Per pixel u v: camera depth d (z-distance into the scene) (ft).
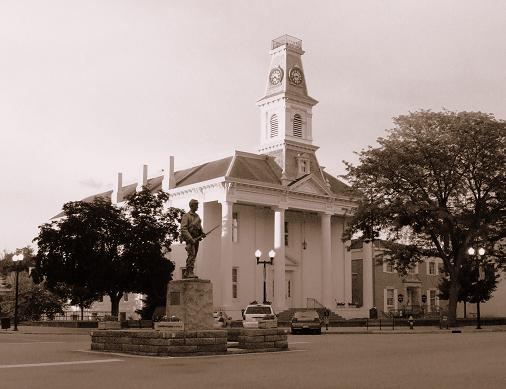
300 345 82.23
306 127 202.90
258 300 186.60
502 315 210.18
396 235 154.30
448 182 140.56
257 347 69.26
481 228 140.97
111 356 63.57
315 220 206.80
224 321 143.33
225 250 171.83
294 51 206.28
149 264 145.18
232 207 179.63
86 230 141.08
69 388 38.73
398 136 144.36
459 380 41.50
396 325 161.68
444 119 140.87
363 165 144.05
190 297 68.80
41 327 159.63
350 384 40.01
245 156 190.49
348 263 212.64
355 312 196.24
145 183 213.46
